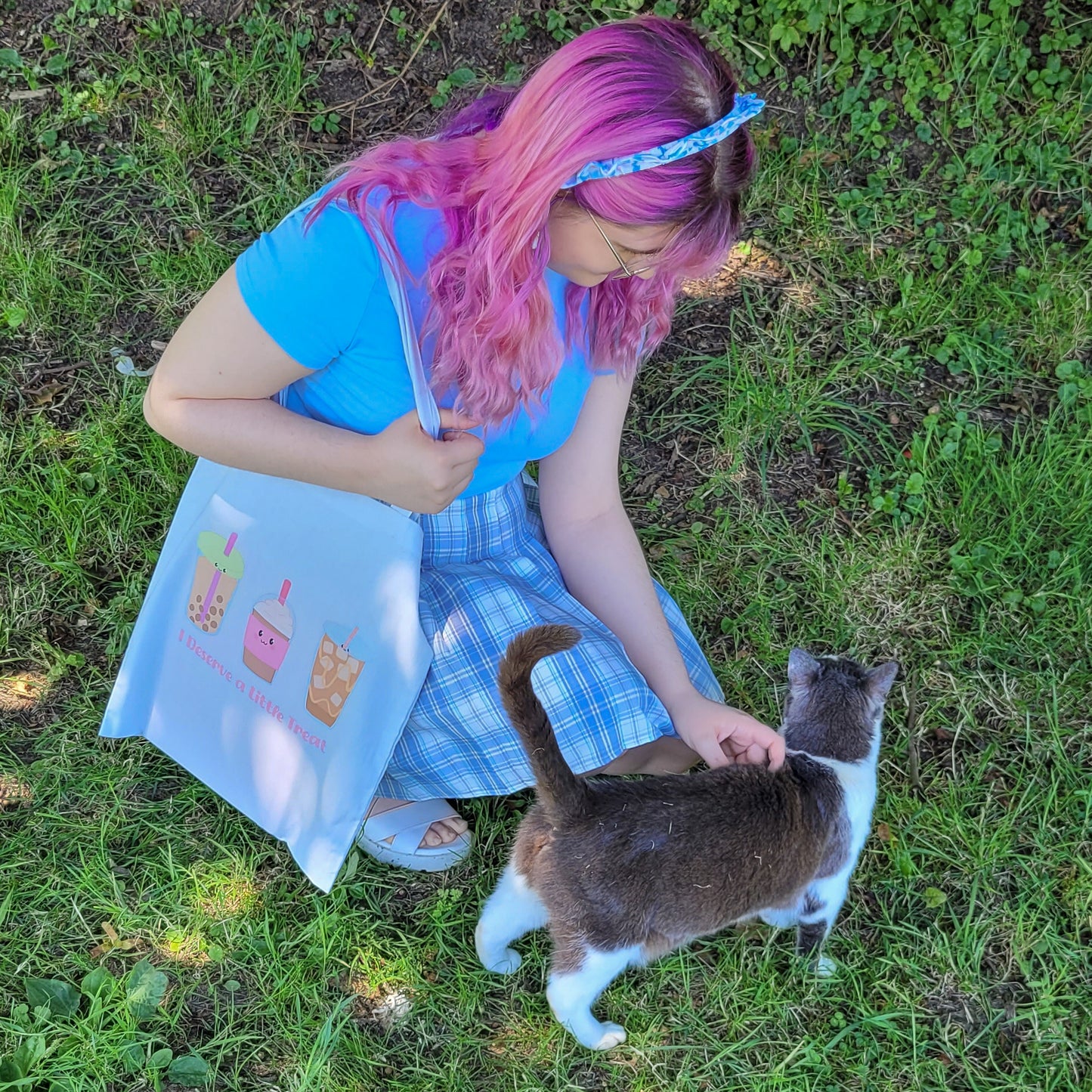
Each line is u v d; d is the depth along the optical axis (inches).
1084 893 104.7
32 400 132.0
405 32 155.4
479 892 105.5
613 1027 96.2
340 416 79.7
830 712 99.0
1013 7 148.3
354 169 69.6
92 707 114.4
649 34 61.0
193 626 93.1
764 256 145.4
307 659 86.4
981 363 137.8
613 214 63.2
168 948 100.6
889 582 125.3
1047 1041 97.7
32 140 148.2
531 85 61.7
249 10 155.6
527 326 68.9
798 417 135.2
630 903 86.7
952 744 115.7
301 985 98.6
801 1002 100.0
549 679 87.4
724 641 124.3
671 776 92.1
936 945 102.7
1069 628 120.7
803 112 151.9
